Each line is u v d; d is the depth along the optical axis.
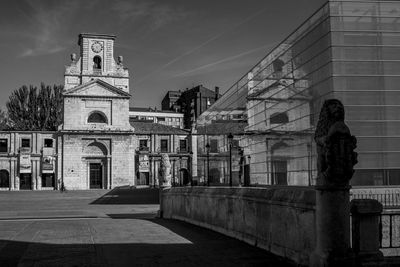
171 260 9.30
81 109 75.69
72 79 77.31
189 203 17.28
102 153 76.25
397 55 25.02
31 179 74.12
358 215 6.94
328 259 6.76
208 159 21.84
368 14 24.94
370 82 24.39
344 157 6.77
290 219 8.68
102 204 44.66
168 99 144.88
